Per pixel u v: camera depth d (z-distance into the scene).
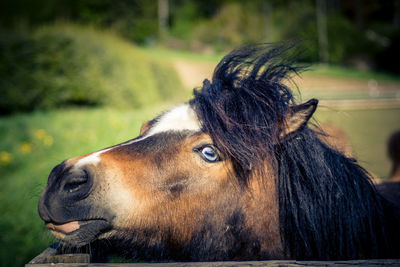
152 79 12.09
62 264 1.14
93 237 1.30
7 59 7.50
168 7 42.09
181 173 1.40
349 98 12.98
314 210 1.47
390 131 6.68
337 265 1.11
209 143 1.43
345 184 1.52
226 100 1.49
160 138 1.44
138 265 1.11
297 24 34.59
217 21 37.19
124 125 5.83
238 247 1.49
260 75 1.69
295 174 1.48
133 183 1.34
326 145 1.67
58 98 8.18
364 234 1.48
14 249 2.83
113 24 32.34
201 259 1.49
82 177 1.26
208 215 1.45
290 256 1.49
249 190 1.46
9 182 4.09
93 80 8.62
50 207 1.22
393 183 2.22
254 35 34.16
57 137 5.37
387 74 32.50
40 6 24.41
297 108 1.44
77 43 8.52
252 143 1.44
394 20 43.88
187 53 32.81
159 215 1.39
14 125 5.97
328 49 33.56
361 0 46.19
